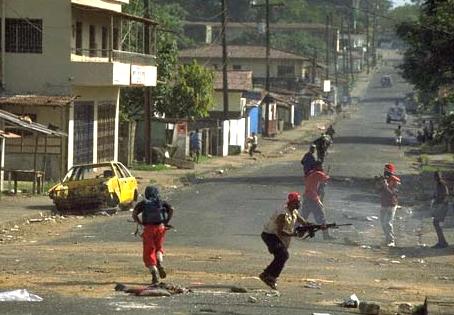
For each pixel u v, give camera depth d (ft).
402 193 153.17
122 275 70.28
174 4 587.68
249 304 57.21
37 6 164.35
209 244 93.40
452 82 216.95
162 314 52.37
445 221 116.78
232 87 299.38
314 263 82.74
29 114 160.04
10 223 106.52
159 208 64.39
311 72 502.79
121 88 212.02
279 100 370.94
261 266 78.64
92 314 51.88
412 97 529.86
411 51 216.33
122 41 203.41
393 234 101.60
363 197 144.25
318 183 101.40
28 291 60.75
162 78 233.96
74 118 166.09
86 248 89.10
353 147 289.53
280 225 65.77
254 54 469.16
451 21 192.95
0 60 164.14
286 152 283.18
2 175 137.08
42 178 143.74
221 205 132.05
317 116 501.15
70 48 164.96
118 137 199.11
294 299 60.85
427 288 70.08
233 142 279.08
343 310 56.54
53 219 114.11
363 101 606.14
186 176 183.83
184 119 229.25
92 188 120.26
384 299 63.00
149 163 203.51
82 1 169.89
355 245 96.63
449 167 217.15
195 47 498.69
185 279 69.46
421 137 314.14
